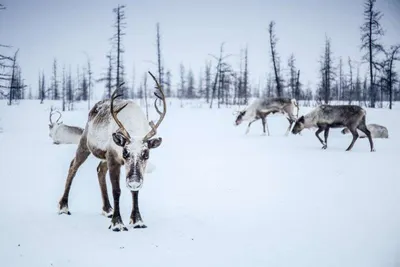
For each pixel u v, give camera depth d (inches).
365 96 1124.5
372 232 211.5
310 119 579.5
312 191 307.4
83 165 422.6
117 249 188.7
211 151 537.6
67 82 1100.5
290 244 195.2
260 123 955.3
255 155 498.9
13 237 204.2
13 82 842.2
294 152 526.3
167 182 346.6
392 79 933.8
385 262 171.2
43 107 1021.8
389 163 430.3
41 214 251.3
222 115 1088.2
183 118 1015.0
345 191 306.7
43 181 353.1
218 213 251.4
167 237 206.1
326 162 440.5
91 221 236.7
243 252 184.9
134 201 227.9
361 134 697.6
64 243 196.4
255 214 248.4
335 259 175.8
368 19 813.9
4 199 288.7
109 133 232.8
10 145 592.7
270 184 333.4
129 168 208.1
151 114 1079.0
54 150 552.4
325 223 228.4
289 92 1504.7
